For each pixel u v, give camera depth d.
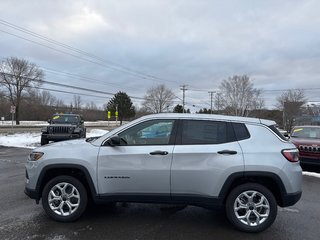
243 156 4.89
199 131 5.10
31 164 5.21
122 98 78.62
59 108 91.69
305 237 4.70
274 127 5.21
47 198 5.12
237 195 4.91
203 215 5.61
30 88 62.38
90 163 5.02
